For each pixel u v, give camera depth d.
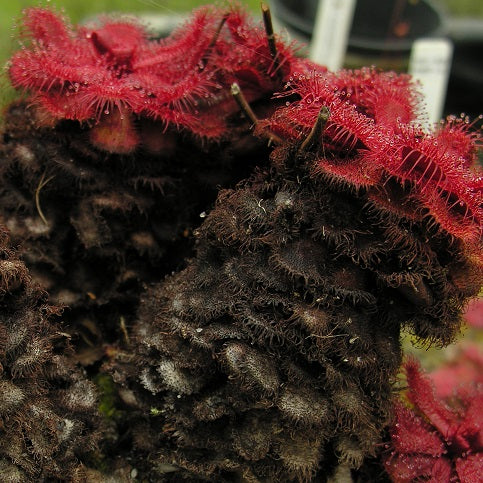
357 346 0.29
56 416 0.29
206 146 0.32
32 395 0.29
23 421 0.29
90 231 0.32
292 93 0.31
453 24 0.59
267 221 0.29
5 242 0.30
